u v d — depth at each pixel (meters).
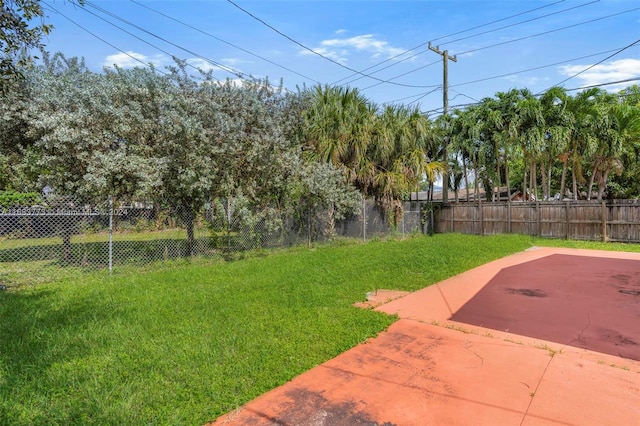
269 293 5.72
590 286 6.60
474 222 16.19
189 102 8.09
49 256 7.89
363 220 13.12
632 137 13.68
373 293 6.03
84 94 7.37
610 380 3.12
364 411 2.67
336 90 13.66
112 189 7.58
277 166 9.62
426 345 3.89
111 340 3.79
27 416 2.49
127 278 6.77
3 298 5.36
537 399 2.81
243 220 8.95
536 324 4.57
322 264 8.22
